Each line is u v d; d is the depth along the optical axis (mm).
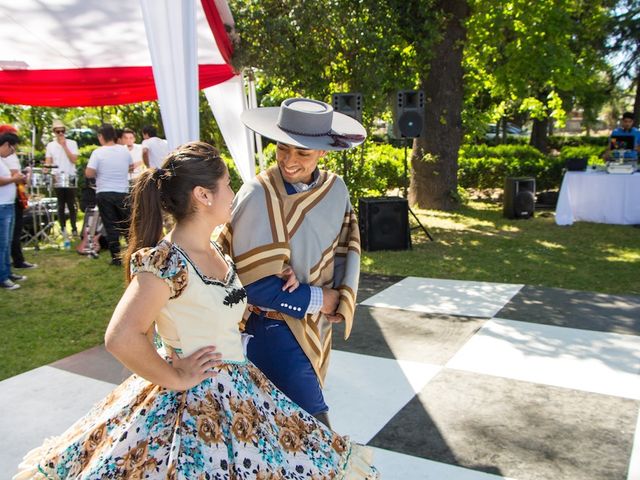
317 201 2367
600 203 10188
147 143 8281
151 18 4035
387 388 3883
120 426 1817
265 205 2266
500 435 3264
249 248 2240
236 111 7820
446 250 8281
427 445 3174
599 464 2967
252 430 1859
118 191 7566
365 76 8617
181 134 4156
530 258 7707
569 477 2859
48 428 3443
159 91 4102
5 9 5414
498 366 4203
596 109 26203
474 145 16641
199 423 1771
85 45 6379
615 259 7609
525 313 5395
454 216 11008
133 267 1741
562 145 28469
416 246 8570
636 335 4785
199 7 6070
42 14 5535
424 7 9305
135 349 1670
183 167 1839
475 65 12383
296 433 1984
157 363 1707
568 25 11625
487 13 11125
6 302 6098
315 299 2271
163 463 1727
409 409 3586
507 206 10781
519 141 28969
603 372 4070
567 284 6445
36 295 6367
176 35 4078
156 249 1761
